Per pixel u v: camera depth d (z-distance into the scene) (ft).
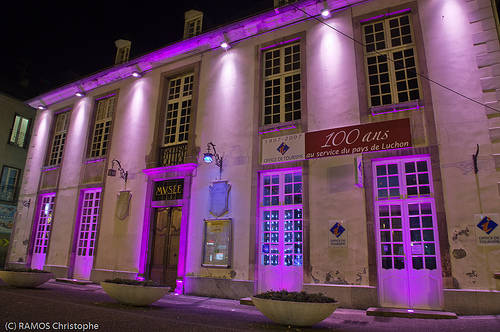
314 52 28.55
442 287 21.09
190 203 31.14
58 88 44.45
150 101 36.86
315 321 16.19
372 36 27.22
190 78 35.68
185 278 29.53
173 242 31.86
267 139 28.73
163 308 21.06
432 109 23.43
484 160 21.39
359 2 27.61
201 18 36.76
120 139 37.65
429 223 22.43
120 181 36.22
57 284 33.01
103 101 41.63
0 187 52.90
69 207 39.55
